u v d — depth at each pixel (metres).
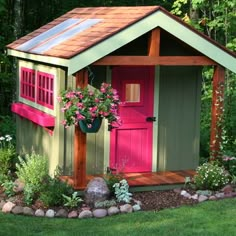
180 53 10.48
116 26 9.55
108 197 9.36
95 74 10.09
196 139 10.87
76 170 9.56
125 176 10.29
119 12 10.20
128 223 8.77
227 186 10.00
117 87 10.27
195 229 8.55
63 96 9.36
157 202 9.55
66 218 8.98
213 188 9.92
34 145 10.96
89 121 9.29
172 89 10.62
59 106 9.86
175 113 10.68
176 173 10.60
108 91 9.37
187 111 10.76
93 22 10.31
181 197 9.75
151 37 9.72
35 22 18.75
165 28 9.73
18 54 11.16
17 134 11.84
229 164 10.68
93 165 10.24
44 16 18.72
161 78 10.52
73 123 9.30
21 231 8.48
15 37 16.06
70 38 9.98
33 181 9.59
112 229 8.56
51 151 10.18
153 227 8.62
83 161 9.58
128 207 9.20
